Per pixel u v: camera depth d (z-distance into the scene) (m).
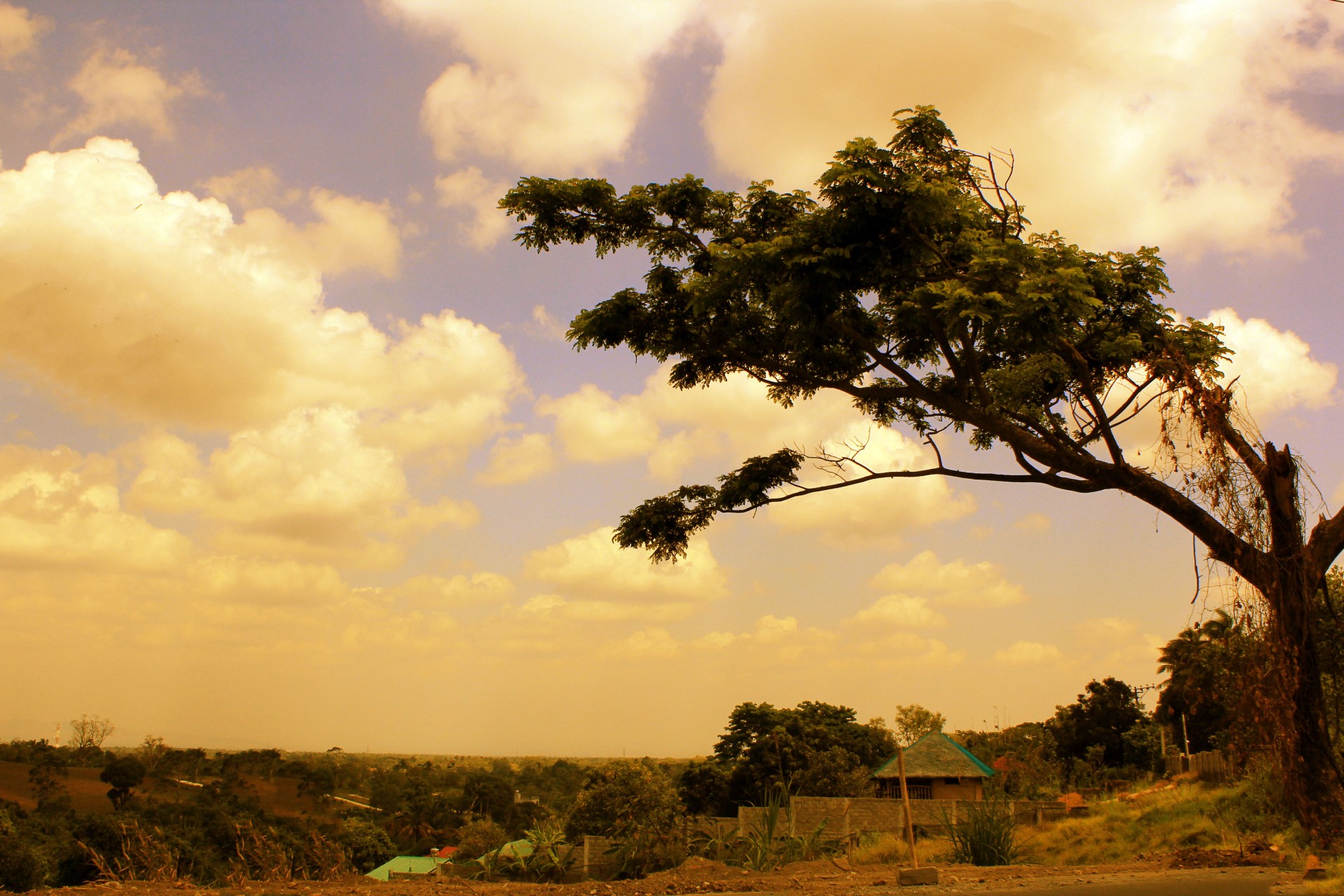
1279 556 13.52
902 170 14.12
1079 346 15.95
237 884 9.52
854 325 15.59
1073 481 15.77
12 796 56.31
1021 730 63.56
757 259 14.49
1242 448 14.11
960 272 14.81
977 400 17.23
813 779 47.59
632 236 17.41
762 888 10.55
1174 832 17.28
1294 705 13.02
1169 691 37.44
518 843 26.06
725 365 18.02
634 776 38.75
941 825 26.42
